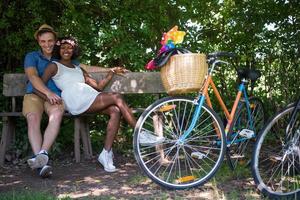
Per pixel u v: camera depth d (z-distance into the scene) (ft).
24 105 15.64
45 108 15.61
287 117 12.89
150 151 16.57
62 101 15.46
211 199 12.30
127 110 15.71
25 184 14.06
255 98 15.43
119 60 19.90
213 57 13.85
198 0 20.45
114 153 18.08
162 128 14.92
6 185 13.97
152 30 19.88
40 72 16.29
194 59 12.50
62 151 18.30
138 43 19.86
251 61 20.90
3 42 19.17
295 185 12.62
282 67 20.38
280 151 13.06
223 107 14.40
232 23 20.92
